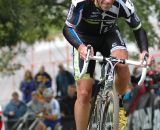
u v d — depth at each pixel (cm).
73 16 996
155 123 1620
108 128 963
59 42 3164
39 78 2278
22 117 2061
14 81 3066
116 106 932
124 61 941
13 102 2084
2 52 2666
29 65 3092
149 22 2059
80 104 1020
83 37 1051
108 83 966
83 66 956
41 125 2025
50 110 2009
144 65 927
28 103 2134
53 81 2922
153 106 1630
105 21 1019
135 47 2319
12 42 2139
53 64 2945
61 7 2116
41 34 2223
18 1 1998
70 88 2020
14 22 2025
